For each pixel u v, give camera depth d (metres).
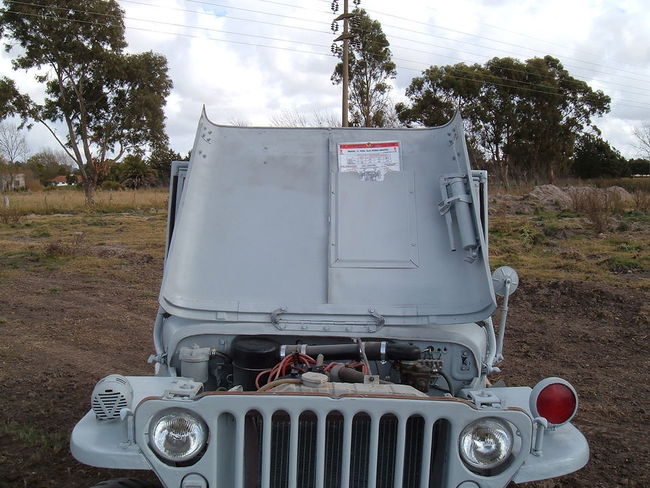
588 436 5.46
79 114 39.88
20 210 29.22
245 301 3.92
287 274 4.02
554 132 45.22
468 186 4.12
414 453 3.02
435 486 3.04
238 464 2.87
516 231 17.44
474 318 3.79
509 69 43.91
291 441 2.85
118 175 56.28
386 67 36.88
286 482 3.05
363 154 4.38
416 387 3.48
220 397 2.86
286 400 2.84
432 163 4.36
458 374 3.75
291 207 4.22
